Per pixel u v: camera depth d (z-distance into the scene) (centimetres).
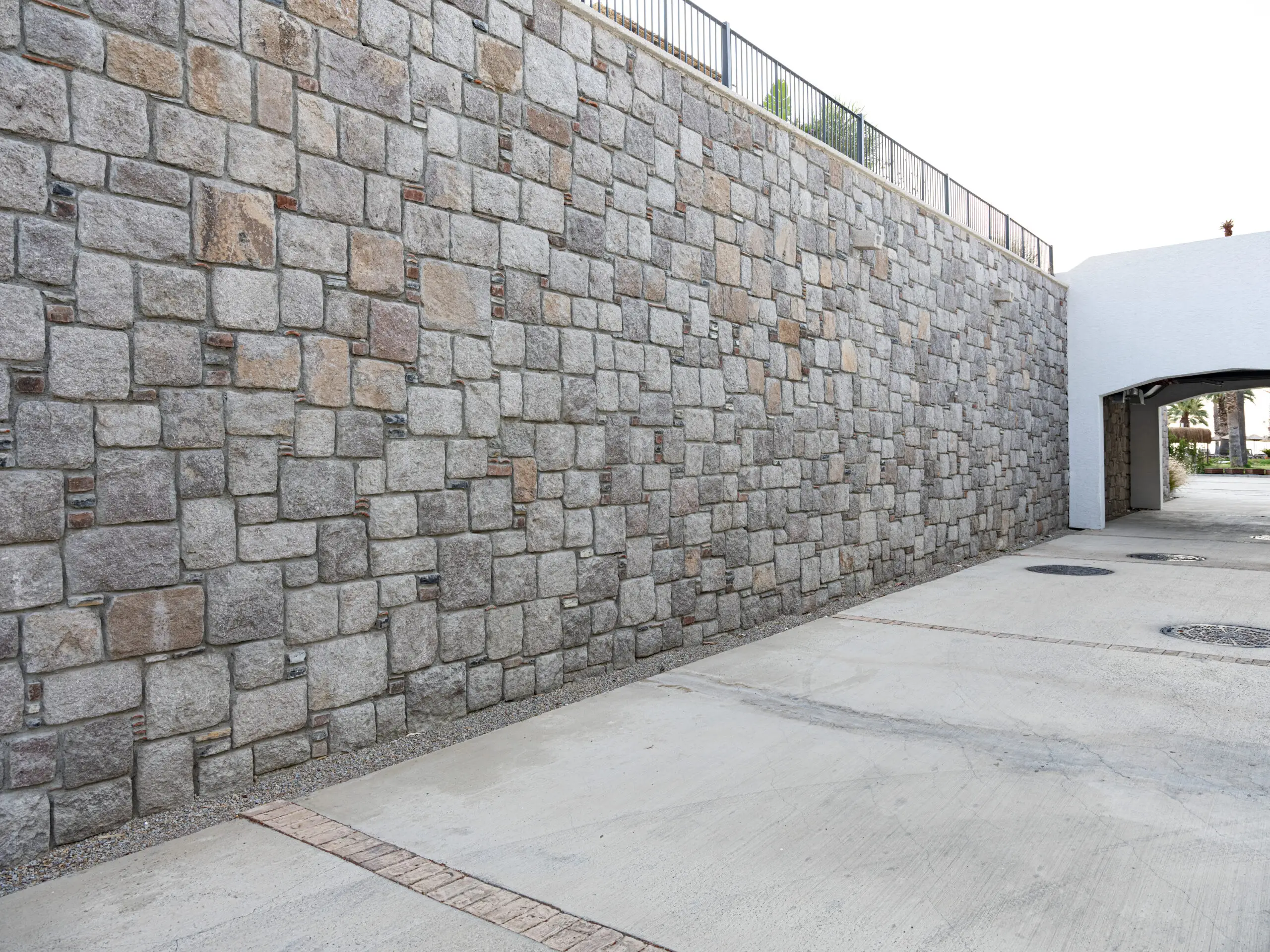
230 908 312
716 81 747
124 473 375
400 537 491
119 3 371
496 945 289
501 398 552
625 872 339
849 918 303
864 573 977
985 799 407
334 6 455
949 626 800
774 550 827
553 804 405
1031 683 605
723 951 284
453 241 520
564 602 600
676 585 704
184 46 394
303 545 443
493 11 546
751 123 801
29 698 347
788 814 392
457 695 526
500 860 350
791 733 504
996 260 1347
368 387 473
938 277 1165
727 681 619
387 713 486
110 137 369
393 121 486
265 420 426
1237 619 809
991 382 1325
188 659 398
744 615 784
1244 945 282
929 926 297
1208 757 458
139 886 329
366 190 472
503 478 554
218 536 408
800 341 868
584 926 300
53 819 355
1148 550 1328
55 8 352
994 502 1329
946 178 1224
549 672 589
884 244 1030
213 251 405
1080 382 1644
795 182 864
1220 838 362
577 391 608
